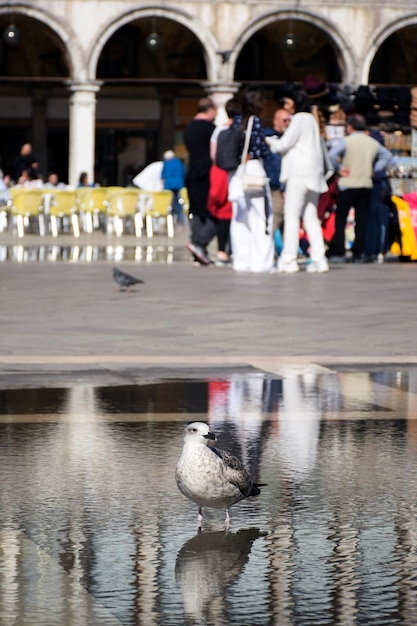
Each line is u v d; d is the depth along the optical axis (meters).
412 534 6.73
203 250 22.09
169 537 6.65
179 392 10.55
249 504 7.30
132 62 51.88
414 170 25.58
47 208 34.25
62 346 12.76
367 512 7.15
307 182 20.23
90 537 6.64
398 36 51.59
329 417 9.65
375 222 23.17
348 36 45.69
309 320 14.77
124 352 12.44
